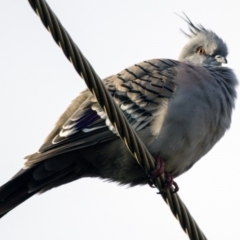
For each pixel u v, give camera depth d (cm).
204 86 1355
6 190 1288
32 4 970
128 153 1308
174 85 1341
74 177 1359
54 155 1282
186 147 1335
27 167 1283
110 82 1370
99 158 1324
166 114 1313
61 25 992
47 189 1359
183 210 1205
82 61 1020
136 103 1330
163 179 1262
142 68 1374
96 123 1302
